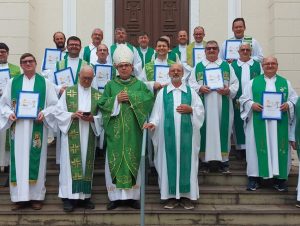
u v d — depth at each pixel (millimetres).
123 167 5754
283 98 6270
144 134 5387
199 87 6582
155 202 6164
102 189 6242
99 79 6984
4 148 6590
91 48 7758
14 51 8906
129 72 5984
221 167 6715
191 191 5852
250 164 6297
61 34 7512
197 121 5992
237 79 6832
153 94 6203
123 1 9531
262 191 6215
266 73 6398
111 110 5828
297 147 6129
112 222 5691
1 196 6172
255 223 5750
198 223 5730
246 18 9375
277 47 8883
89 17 9430
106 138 6000
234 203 6172
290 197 6195
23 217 5707
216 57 6805
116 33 7816
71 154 5840
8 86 5992
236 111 7102
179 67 6043
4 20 8930
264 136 6234
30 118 5844
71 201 5836
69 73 6695
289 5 8906
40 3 9414
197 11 9398
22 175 5793
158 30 9500
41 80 6023
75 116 5844
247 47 7039
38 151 5891
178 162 5863
